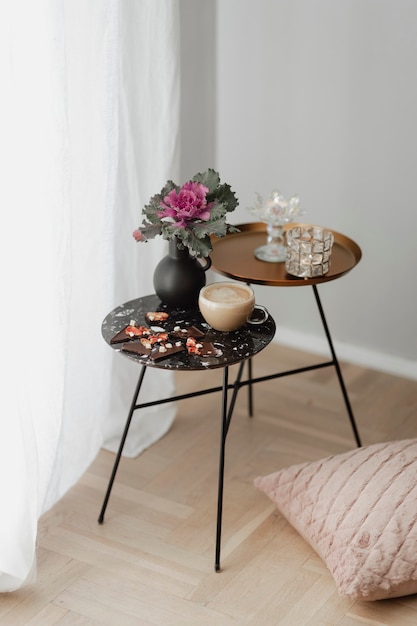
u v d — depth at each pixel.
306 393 2.81
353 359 2.99
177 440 2.57
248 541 2.18
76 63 2.08
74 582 2.05
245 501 2.32
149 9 2.24
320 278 2.18
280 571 2.09
